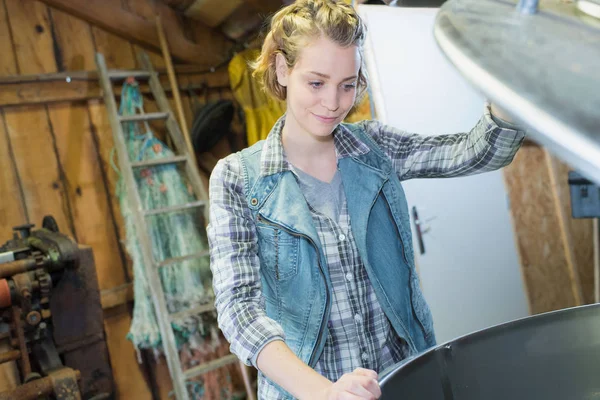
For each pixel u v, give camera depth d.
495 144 0.92
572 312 0.74
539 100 0.28
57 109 2.80
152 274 2.61
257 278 0.93
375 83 2.47
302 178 1.01
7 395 1.74
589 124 0.25
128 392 2.85
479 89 0.33
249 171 1.01
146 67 2.98
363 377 0.61
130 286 2.89
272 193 0.99
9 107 2.70
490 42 0.37
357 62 0.87
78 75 2.83
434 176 1.07
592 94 0.27
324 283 0.96
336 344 0.97
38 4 2.79
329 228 0.98
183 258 2.68
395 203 1.04
